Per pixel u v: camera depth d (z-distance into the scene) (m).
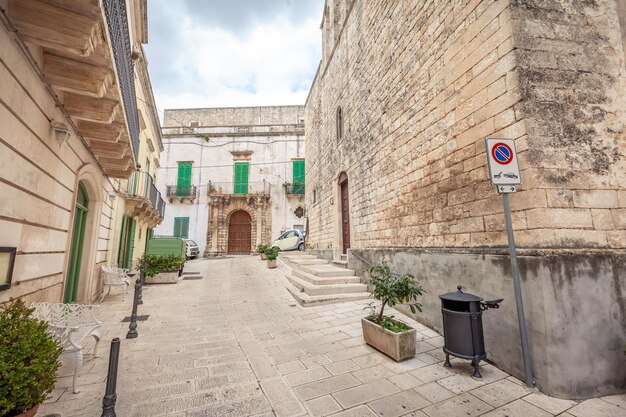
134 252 10.97
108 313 5.44
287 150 22.03
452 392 2.70
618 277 2.87
